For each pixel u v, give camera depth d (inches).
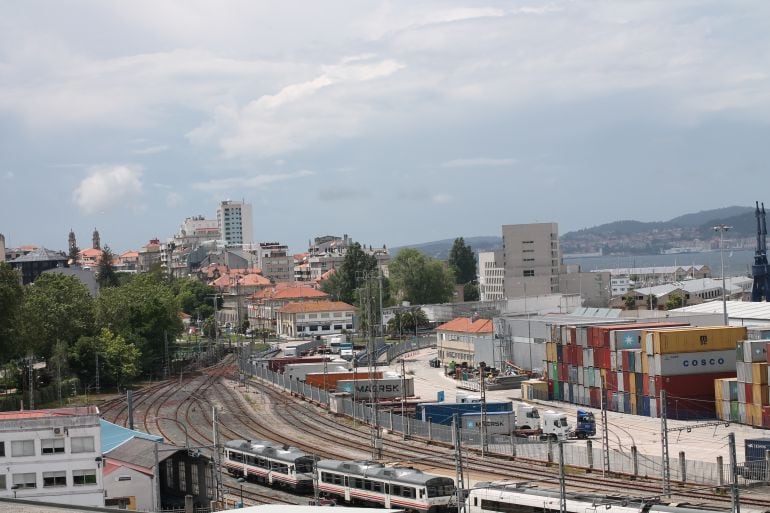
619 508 2596.0
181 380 7583.7
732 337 5034.5
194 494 3287.4
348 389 6008.9
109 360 7175.2
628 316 7583.7
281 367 7440.9
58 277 7864.2
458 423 4301.2
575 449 3882.9
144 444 3575.3
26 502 2373.3
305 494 3531.0
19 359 7042.3
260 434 4943.4
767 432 4448.8
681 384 4965.6
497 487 2861.7
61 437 3046.3
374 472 3250.5
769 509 2866.6
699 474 3489.2
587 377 5536.4
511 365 7268.7
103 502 3063.5
